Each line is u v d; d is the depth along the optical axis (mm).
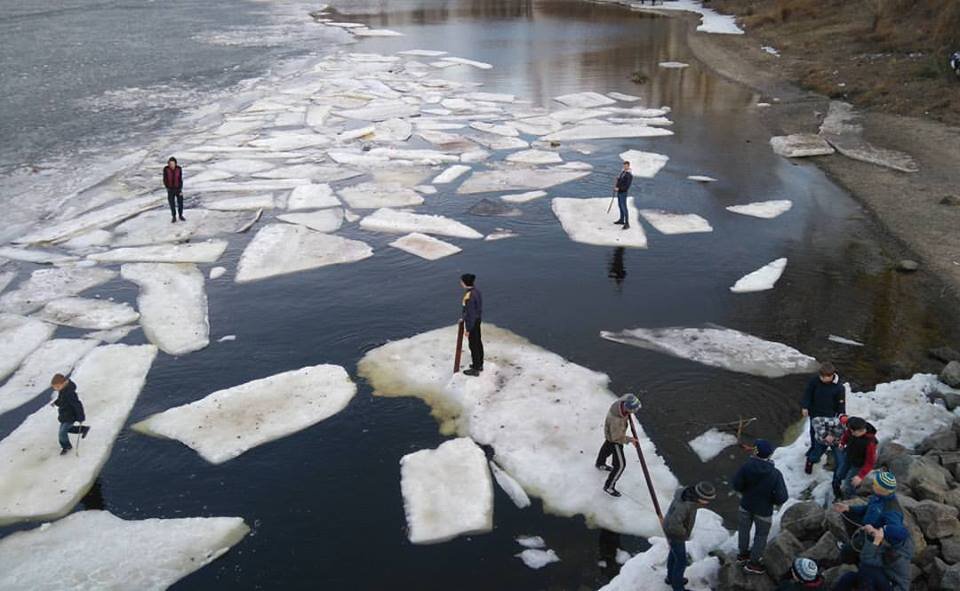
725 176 21312
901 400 9984
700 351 11922
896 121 25453
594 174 21625
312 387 10977
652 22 57938
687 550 7605
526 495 8797
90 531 8266
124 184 20812
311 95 32312
